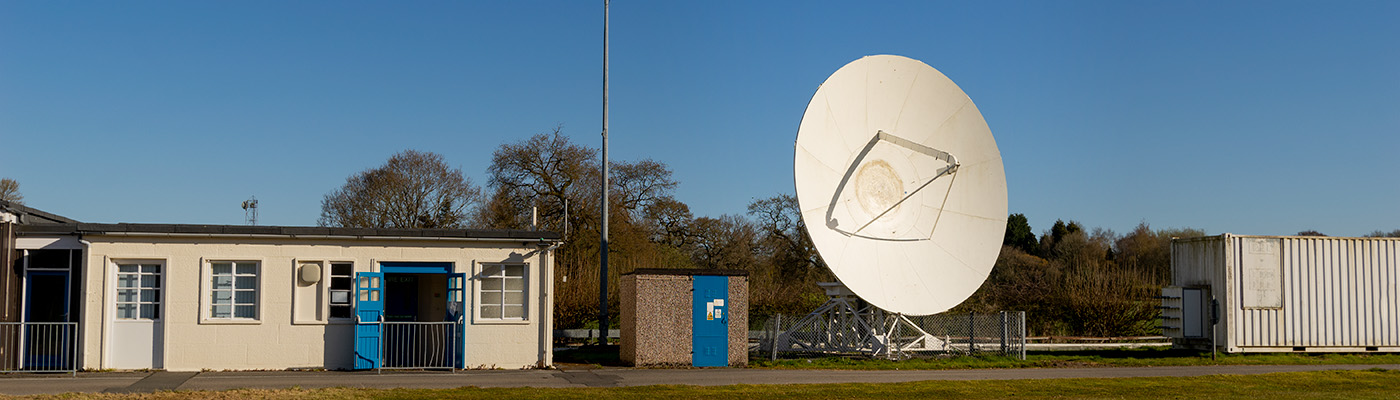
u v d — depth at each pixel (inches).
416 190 2036.2
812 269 2208.4
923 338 968.9
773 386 716.7
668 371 828.6
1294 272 1031.0
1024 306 1409.9
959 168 926.4
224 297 807.7
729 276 891.4
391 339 828.0
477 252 840.3
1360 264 1045.2
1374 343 1035.9
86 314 786.8
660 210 2154.3
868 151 877.2
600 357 956.0
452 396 636.1
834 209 837.8
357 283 816.9
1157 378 811.4
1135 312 1362.0
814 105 836.0
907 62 901.2
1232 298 1017.5
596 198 1995.6
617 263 1796.3
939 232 905.5
